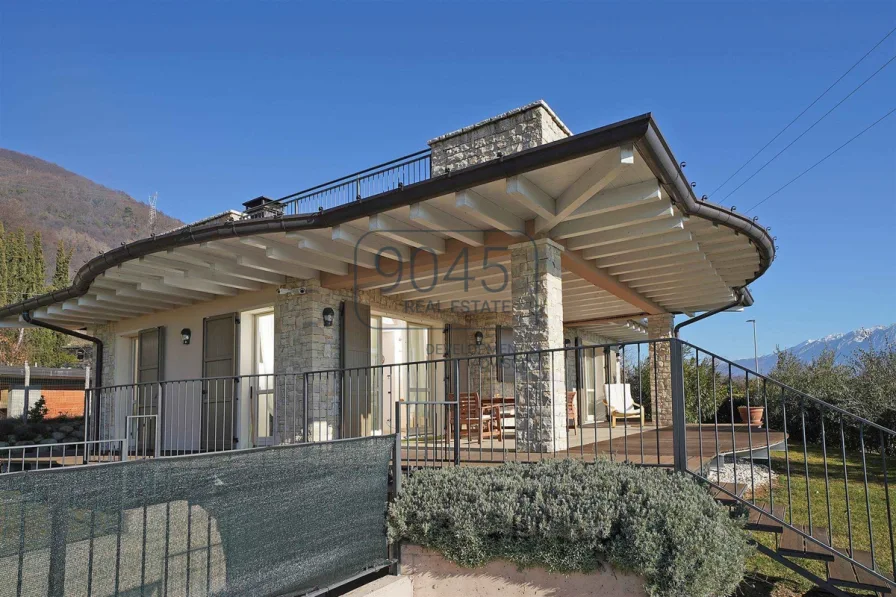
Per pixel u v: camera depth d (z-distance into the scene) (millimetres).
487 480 4242
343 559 3896
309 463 3742
